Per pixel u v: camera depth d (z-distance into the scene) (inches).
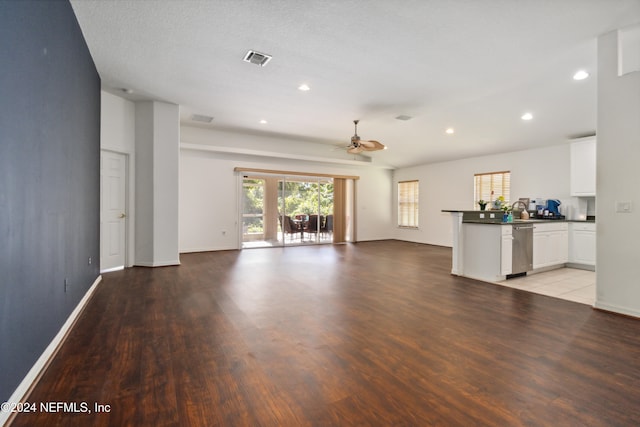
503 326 108.0
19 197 66.0
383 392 68.4
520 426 57.4
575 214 237.5
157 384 70.9
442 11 106.9
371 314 119.2
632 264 117.2
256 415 60.5
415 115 223.0
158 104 203.2
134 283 164.2
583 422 58.6
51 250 86.1
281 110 217.0
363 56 139.6
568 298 143.3
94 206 152.7
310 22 114.5
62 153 97.3
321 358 83.9
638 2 100.7
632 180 116.6
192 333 100.0
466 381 72.8
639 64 138.5
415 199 374.3
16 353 63.6
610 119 121.4
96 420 58.7
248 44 130.4
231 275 185.5
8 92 61.2
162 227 207.5
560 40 124.8
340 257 259.6
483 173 303.7
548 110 201.5
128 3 104.7
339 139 310.8
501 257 173.8
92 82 145.0
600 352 88.0
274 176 323.9
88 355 84.8
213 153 288.0
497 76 158.9
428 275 191.0
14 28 63.9
